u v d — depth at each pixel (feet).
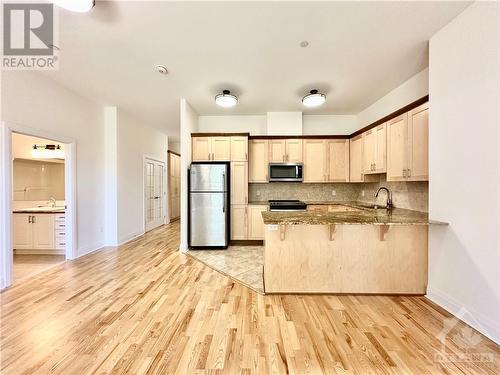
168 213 24.36
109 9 6.44
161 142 22.41
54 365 5.12
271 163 15.25
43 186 15.21
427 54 8.70
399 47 8.26
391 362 5.22
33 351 5.53
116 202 15.15
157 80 10.95
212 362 5.23
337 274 8.41
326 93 12.47
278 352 5.53
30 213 13.03
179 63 9.38
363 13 6.64
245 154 15.03
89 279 9.74
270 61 9.22
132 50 8.46
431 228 7.84
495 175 5.73
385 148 10.89
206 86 11.64
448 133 7.02
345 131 16.49
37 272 10.50
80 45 8.14
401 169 9.63
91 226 13.83
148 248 14.61
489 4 5.81
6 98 8.99
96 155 14.16
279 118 15.79
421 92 10.07
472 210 6.30
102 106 14.64
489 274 5.89
